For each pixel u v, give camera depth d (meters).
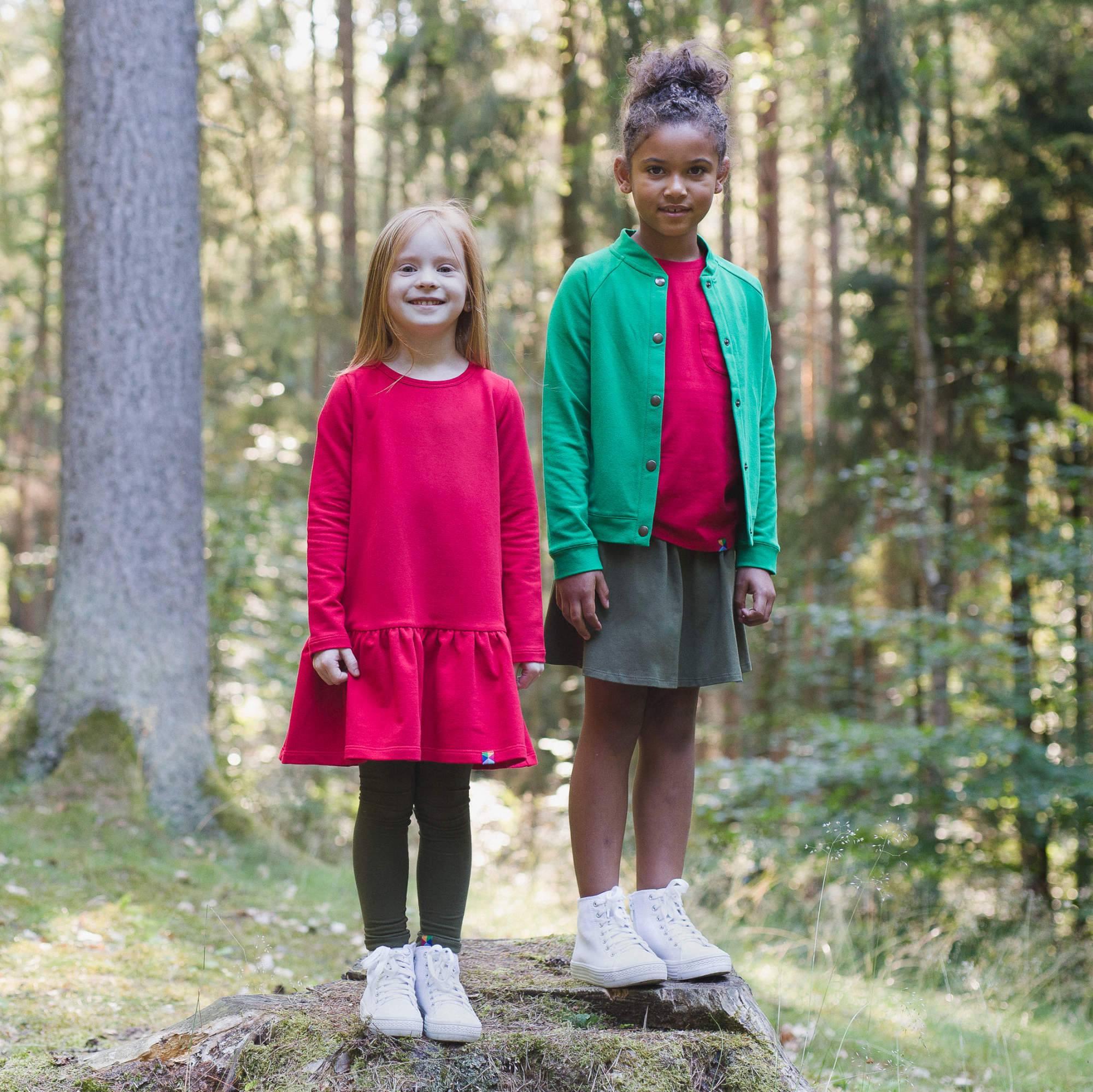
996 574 9.84
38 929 3.77
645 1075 2.00
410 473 2.13
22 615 13.73
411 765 2.17
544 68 9.02
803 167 13.70
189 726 5.48
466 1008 2.06
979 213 10.14
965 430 9.64
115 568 5.41
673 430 2.25
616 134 2.45
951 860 7.45
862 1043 3.44
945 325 9.70
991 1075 3.58
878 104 7.39
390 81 8.76
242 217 7.95
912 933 5.13
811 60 8.79
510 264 9.19
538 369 8.06
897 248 9.82
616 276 2.32
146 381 5.50
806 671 10.30
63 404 5.57
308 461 9.42
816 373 15.31
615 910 2.24
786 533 10.36
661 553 2.25
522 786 8.27
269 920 4.34
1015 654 7.94
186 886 4.56
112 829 4.96
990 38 9.22
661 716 2.40
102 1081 2.08
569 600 2.21
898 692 9.44
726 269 2.44
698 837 6.76
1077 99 9.16
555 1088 2.00
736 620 2.41
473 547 2.13
